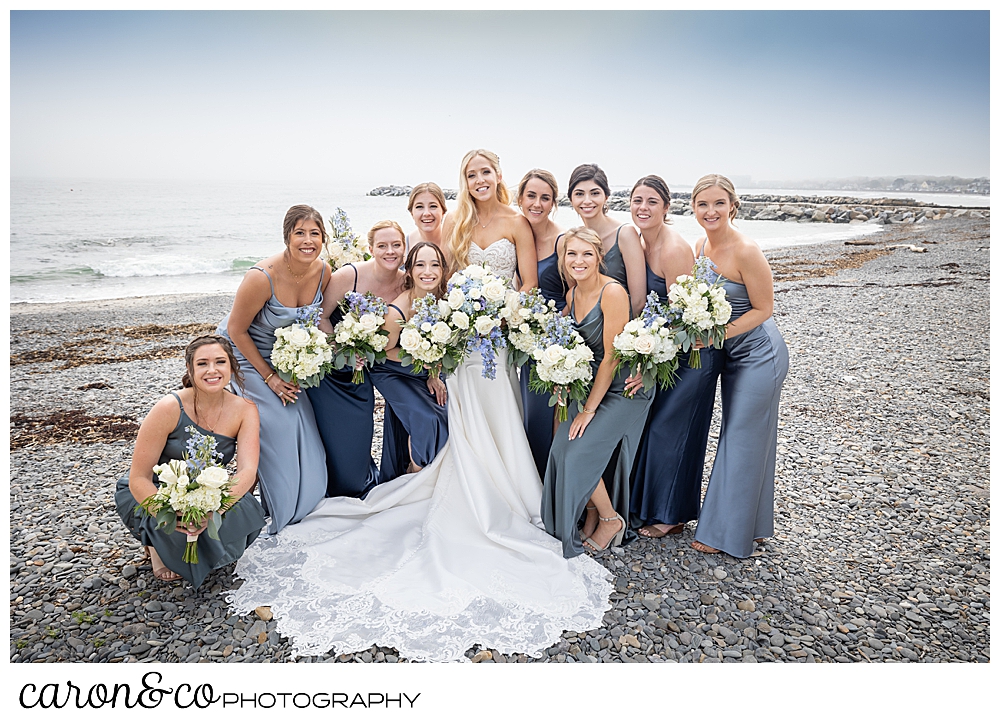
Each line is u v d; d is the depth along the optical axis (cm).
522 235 338
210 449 262
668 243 315
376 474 368
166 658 247
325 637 253
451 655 245
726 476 308
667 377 293
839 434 493
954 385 612
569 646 253
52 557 316
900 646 261
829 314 908
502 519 315
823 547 334
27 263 1420
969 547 335
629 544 326
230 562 285
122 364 728
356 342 306
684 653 253
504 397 321
